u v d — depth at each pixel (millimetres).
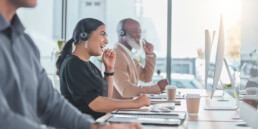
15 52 856
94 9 5266
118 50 2785
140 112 1667
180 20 4762
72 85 1803
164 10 4891
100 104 1754
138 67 3166
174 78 4926
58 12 4863
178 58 4863
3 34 840
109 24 5324
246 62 1492
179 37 4801
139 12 5137
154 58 3236
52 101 1031
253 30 1350
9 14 875
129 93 2650
